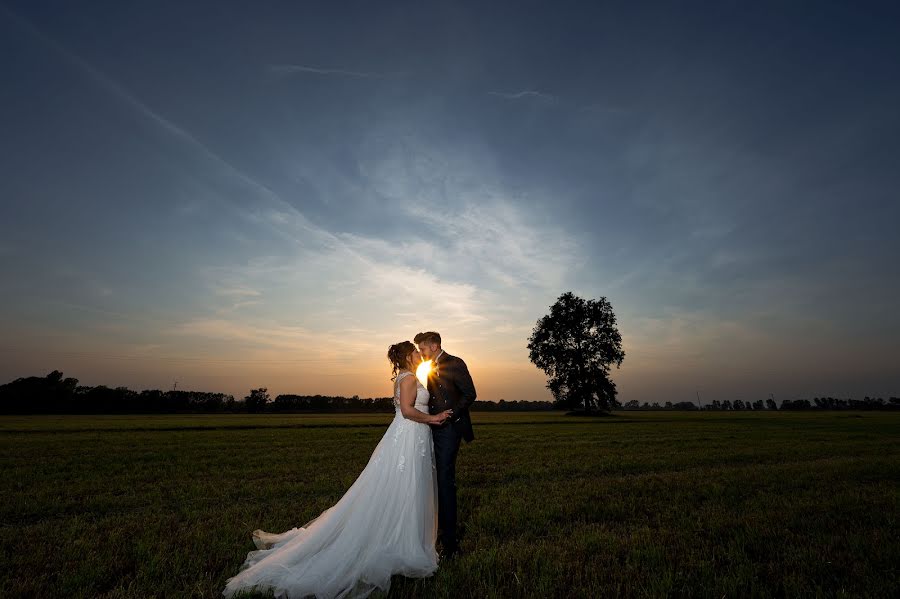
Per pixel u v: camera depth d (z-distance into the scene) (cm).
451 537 451
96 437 1908
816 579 366
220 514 580
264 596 339
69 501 655
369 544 374
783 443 1686
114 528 511
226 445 1584
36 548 435
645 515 593
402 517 396
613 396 5903
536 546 443
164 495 713
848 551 427
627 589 341
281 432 2319
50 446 1505
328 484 795
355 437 1981
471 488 784
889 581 352
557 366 6059
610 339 5962
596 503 652
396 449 425
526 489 755
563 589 345
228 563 400
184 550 423
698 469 1018
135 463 1096
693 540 470
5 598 322
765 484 802
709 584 348
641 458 1204
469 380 475
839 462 1101
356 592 350
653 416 5903
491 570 384
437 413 472
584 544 449
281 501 667
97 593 338
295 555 374
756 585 344
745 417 5397
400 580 379
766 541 462
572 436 2059
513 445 1592
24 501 653
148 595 332
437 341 496
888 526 513
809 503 630
